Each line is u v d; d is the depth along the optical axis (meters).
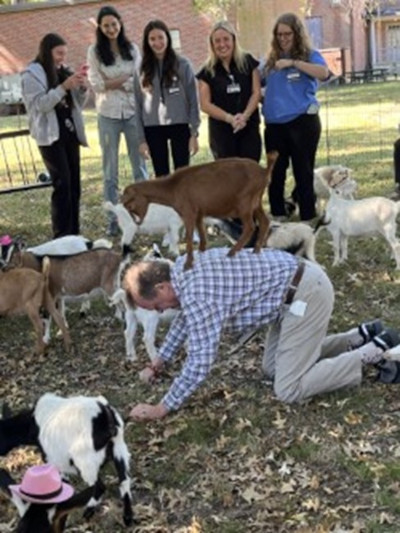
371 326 3.08
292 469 2.53
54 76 4.65
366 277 4.29
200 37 17.64
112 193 5.33
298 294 2.78
